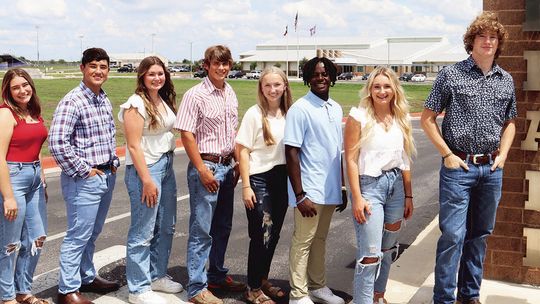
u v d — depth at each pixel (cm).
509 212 511
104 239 688
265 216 459
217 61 450
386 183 416
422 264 598
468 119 408
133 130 441
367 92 417
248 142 451
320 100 436
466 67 409
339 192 445
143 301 463
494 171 417
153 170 459
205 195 457
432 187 1075
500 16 498
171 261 605
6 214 429
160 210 484
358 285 427
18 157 436
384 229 434
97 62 446
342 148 455
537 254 505
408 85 6209
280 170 461
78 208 450
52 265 588
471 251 447
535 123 494
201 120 455
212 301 467
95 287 500
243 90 4125
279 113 461
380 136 412
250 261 472
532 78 491
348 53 10931
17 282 457
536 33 487
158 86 451
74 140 448
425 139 1883
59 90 3575
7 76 430
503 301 475
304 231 444
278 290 491
